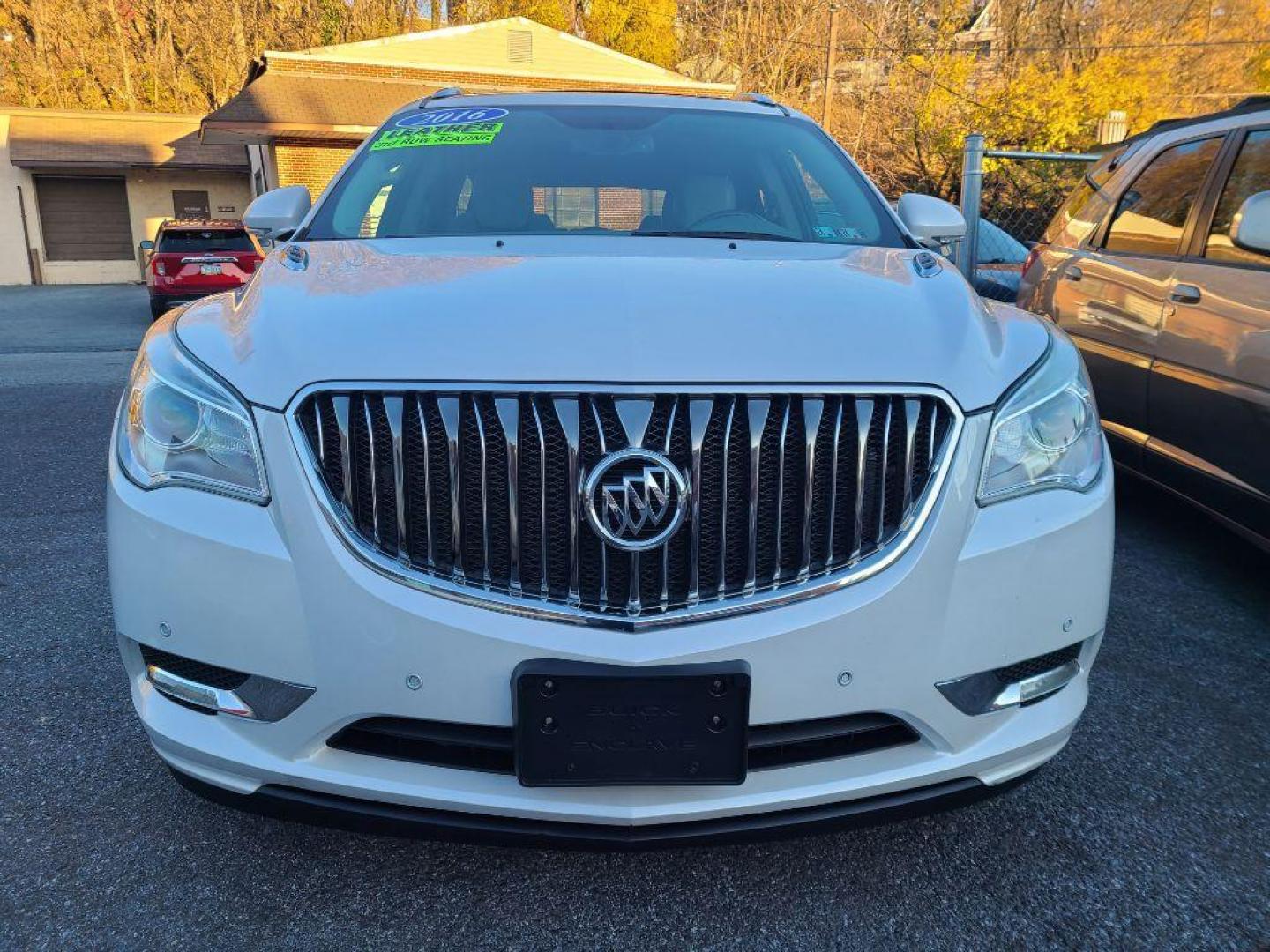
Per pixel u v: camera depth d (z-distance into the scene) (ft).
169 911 6.40
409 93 72.43
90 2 150.82
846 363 5.75
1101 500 6.46
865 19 105.50
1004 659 5.97
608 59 80.89
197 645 5.79
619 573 5.52
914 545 5.72
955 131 66.23
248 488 5.74
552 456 5.47
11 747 8.28
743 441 5.54
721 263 7.22
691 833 5.71
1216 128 13.05
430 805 5.69
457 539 5.51
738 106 11.27
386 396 5.55
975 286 22.34
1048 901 6.61
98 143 91.09
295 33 159.43
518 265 6.97
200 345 6.33
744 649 5.49
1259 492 10.76
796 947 6.18
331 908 6.46
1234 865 7.00
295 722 5.71
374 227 9.05
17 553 12.93
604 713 5.48
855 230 9.16
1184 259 12.48
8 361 30.89
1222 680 9.83
